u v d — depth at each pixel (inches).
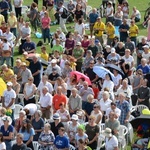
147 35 4490.7
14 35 4434.1
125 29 4345.5
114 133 2903.5
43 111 3169.3
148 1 5728.3
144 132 2706.7
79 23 4458.7
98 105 3009.4
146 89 3326.8
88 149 2815.0
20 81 3558.1
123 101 3085.6
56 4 5073.8
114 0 5078.7
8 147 2874.0
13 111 3193.9
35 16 4680.1
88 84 3380.9
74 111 3120.1
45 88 3154.5
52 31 4766.2
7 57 3966.5
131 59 3762.3
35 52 4067.4
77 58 3860.7
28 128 2874.0
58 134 2888.8
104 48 4028.1
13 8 5049.2
